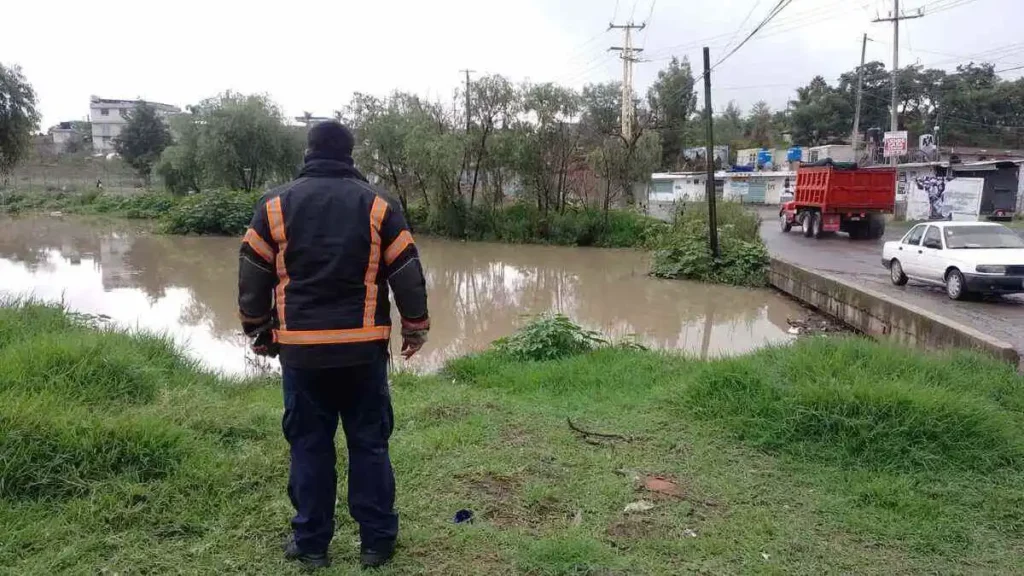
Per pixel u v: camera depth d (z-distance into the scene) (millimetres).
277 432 4641
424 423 5230
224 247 25203
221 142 38406
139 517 3254
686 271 18594
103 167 58375
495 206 29969
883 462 4285
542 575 2971
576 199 29688
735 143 75188
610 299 15719
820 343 6348
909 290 14039
